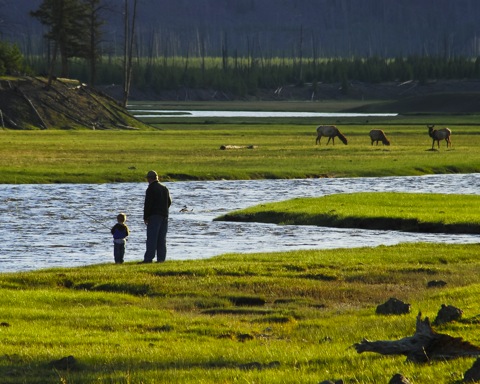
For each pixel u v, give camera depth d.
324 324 52.00
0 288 64.75
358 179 178.62
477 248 85.56
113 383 37.91
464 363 36.44
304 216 114.69
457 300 55.72
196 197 145.00
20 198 138.75
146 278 67.75
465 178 181.75
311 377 36.94
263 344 46.78
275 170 185.38
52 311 56.44
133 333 50.53
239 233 104.56
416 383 34.56
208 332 51.06
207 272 70.25
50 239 98.56
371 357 40.50
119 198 141.25
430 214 111.75
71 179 166.25
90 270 72.69
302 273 69.94
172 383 37.28
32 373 40.09
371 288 64.62
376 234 104.12
